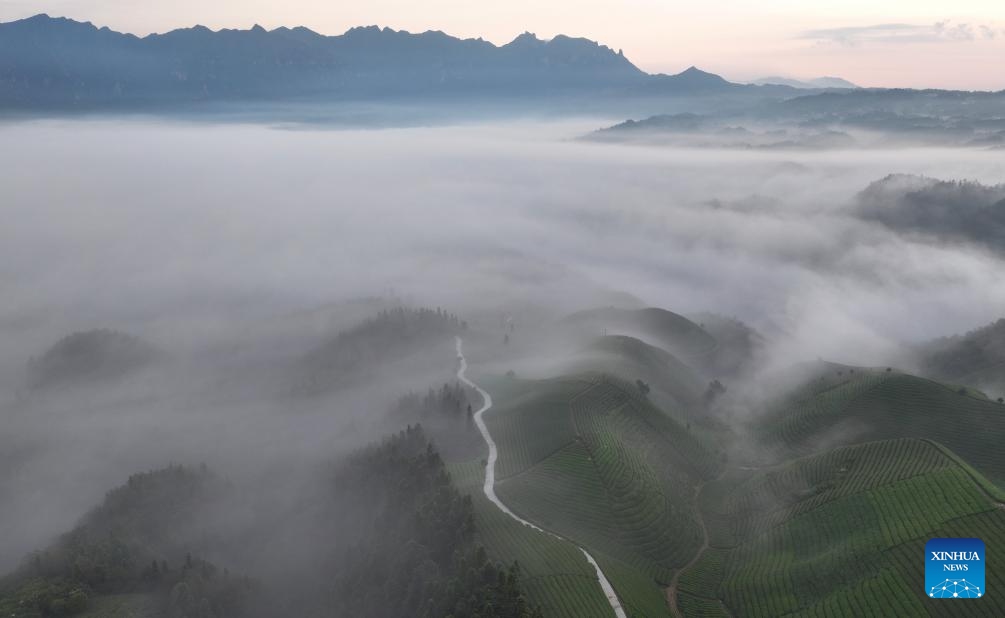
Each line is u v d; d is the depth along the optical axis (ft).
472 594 604.49
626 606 626.23
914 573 610.24
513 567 641.40
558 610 606.55
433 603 617.21
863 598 606.96
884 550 648.38
